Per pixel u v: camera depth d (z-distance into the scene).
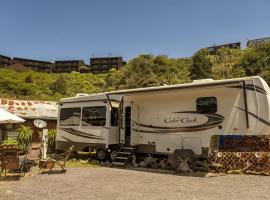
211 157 11.33
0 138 19.48
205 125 11.62
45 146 13.27
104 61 100.88
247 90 10.66
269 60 52.12
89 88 56.56
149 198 7.00
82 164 13.62
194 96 12.02
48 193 7.55
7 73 56.09
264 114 10.30
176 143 12.35
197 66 55.84
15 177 9.96
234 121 10.88
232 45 99.31
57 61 104.31
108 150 14.20
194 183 8.94
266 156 10.53
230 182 9.07
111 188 8.17
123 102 14.17
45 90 50.56
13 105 21.98
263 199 6.91
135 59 57.94
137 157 13.92
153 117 13.19
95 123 14.66
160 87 12.67
